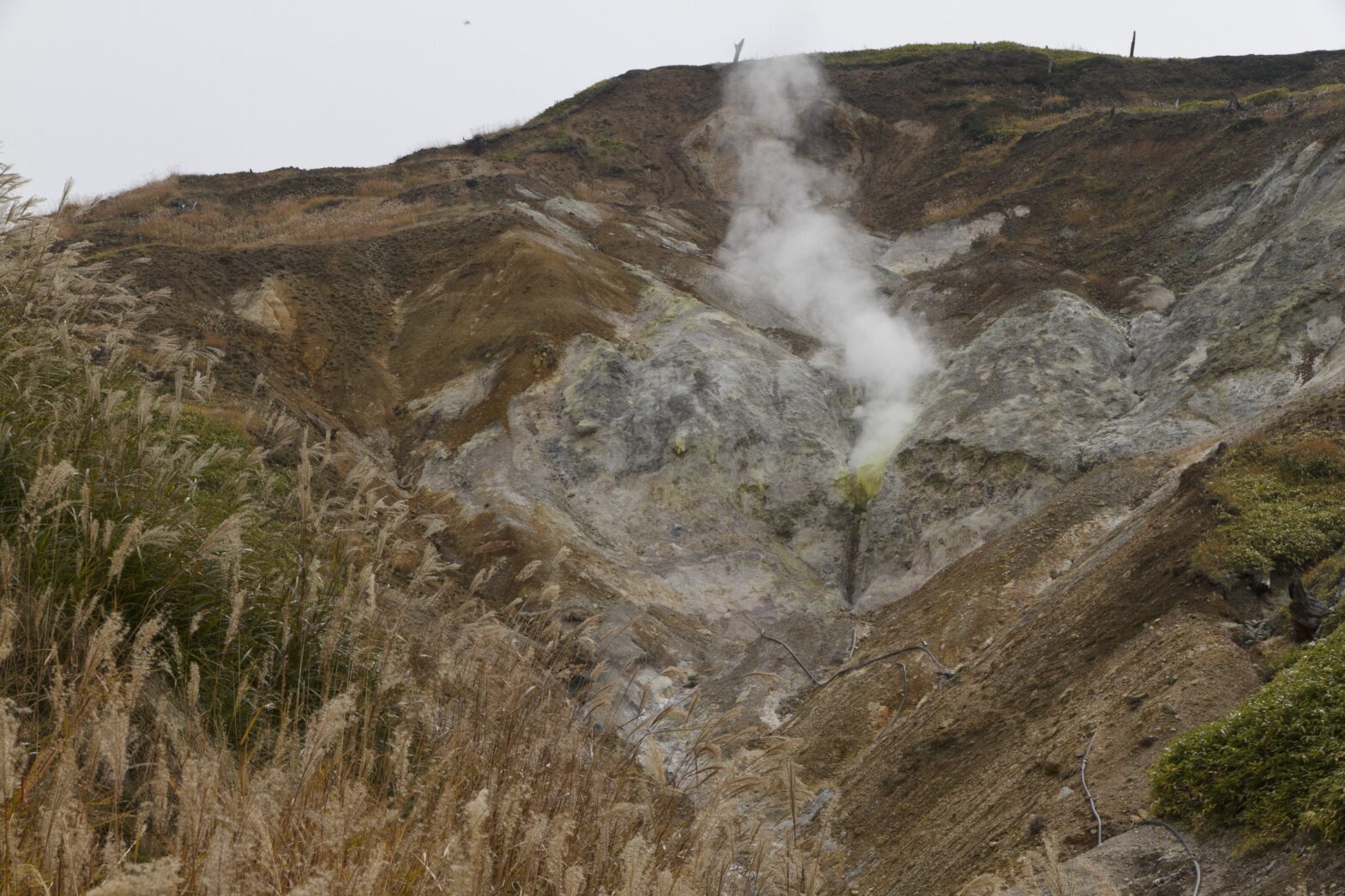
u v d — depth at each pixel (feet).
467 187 165.48
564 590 76.13
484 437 97.30
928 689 59.77
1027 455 87.25
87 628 18.07
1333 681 25.88
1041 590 65.51
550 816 16.72
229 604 20.74
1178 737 30.12
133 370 26.81
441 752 17.66
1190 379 87.30
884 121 207.92
